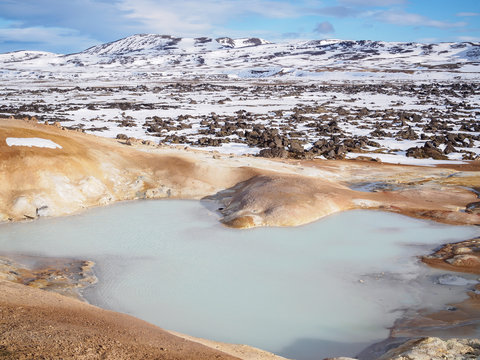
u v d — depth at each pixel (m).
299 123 92.44
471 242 27.78
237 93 163.12
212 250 27.67
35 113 100.94
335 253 27.12
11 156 35.06
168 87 187.62
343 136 74.94
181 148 52.06
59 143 38.94
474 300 20.75
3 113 98.94
